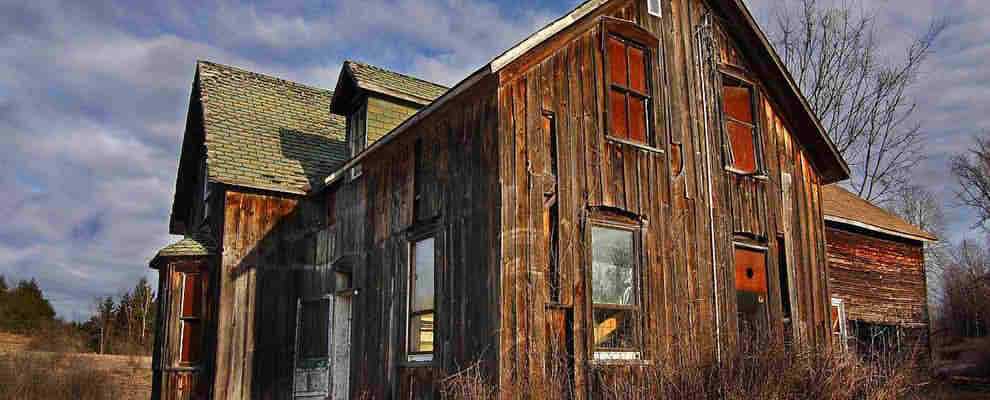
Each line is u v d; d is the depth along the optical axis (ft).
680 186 34.50
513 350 26.96
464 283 29.63
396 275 35.40
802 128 40.96
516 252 27.91
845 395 25.61
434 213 32.63
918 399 29.37
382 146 37.96
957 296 102.94
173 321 43.86
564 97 31.09
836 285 51.62
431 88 53.93
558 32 30.81
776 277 37.58
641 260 31.73
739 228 36.47
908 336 52.80
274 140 50.65
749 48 39.60
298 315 45.16
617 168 32.17
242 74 57.67
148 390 63.46
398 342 34.24
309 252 46.37
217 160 45.14
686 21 37.52
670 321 32.04
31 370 57.57
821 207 41.52
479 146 29.91
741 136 38.81
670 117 35.14
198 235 47.96
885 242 57.62
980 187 127.95
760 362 25.91
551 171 29.89
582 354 28.68
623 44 34.53
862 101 97.19
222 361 42.16
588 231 30.22
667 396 25.70
